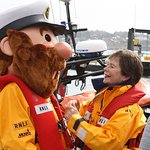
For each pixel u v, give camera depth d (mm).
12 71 947
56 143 971
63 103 1338
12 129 867
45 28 998
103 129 1109
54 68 959
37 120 926
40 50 912
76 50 1685
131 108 1159
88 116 1279
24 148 854
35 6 964
